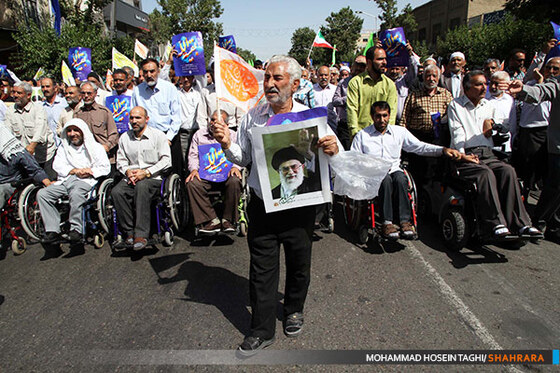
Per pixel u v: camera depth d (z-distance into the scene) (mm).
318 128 2432
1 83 7559
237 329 2873
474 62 19281
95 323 3008
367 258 3992
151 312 3131
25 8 14906
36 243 4789
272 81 2408
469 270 3670
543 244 4258
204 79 6258
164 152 4504
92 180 4508
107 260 4195
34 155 5617
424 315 2967
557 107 4082
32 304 3332
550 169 4238
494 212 3709
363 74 4738
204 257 4180
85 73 7523
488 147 4156
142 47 8406
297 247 2611
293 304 2779
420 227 4812
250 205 2658
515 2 15617
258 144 2420
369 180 2836
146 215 4227
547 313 2953
